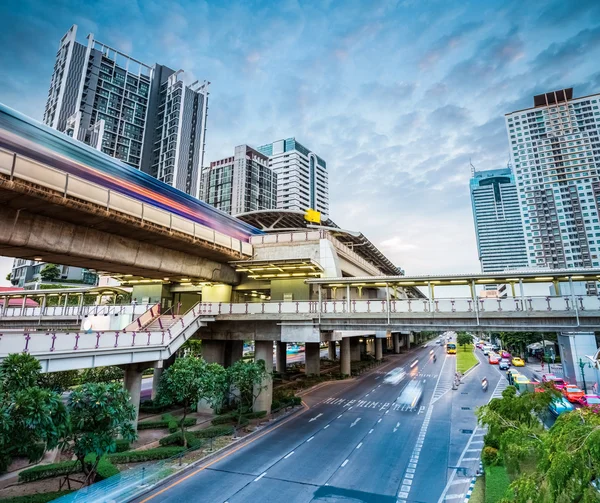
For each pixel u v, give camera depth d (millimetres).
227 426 27953
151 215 26875
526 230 145500
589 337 45844
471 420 31125
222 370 26266
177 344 29656
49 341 19672
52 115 133875
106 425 15617
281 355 61969
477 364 71062
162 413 34094
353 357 80375
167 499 16859
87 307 44344
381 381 53781
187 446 23453
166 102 159750
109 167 26609
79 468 19234
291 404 36094
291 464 21344
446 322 27422
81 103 137125
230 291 42000
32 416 12406
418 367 70312
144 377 59562
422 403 38219
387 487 18359
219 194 174250
